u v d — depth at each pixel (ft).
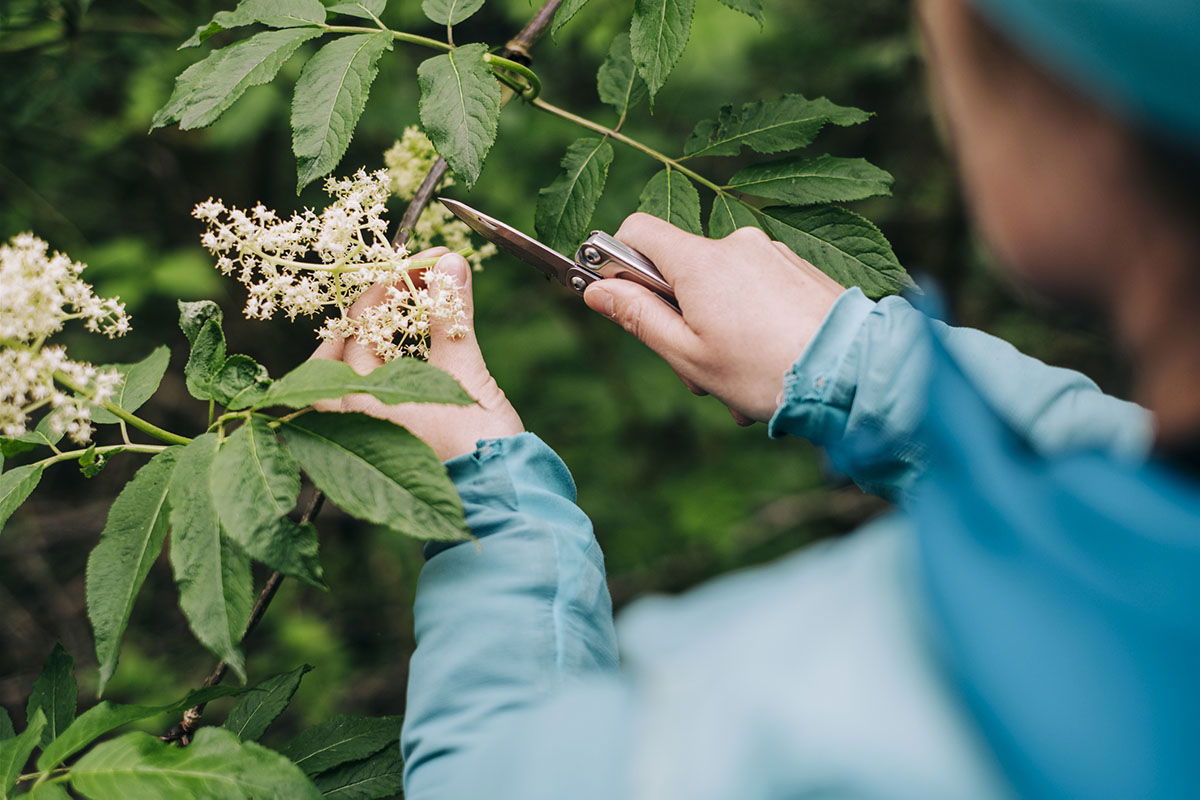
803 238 2.65
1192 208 0.87
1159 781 0.87
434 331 2.32
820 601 1.12
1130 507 0.94
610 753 1.15
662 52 2.45
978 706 0.94
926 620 1.02
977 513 1.01
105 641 2.06
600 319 6.61
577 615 1.80
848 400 2.03
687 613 1.24
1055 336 6.70
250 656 5.80
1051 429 1.91
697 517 6.29
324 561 6.25
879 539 1.15
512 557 1.84
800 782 0.98
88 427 2.28
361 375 2.03
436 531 1.90
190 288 5.23
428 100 2.43
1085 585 0.92
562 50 6.02
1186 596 0.89
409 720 1.72
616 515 6.35
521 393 6.35
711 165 6.83
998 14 0.89
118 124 5.36
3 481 2.25
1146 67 0.80
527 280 6.37
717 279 2.25
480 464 2.01
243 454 2.04
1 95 4.52
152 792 2.09
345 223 2.38
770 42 7.16
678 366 2.29
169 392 6.34
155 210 5.89
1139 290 0.95
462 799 1.36
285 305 2.39
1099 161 0.90
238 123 5.17
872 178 2.66
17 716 5.72
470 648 1.74
